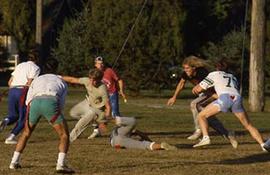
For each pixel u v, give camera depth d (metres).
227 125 44.81
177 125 43.31
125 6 81.25
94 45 83.00
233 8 111.75
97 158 27.06
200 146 31.00
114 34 81.12
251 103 61.34
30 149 29.66
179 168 24.67
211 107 30.11
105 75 38.19
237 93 29.39
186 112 56.56
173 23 81.50
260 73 61.12
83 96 78.62
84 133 36.81
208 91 33.28
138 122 45.47
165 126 42.59
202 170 24.31
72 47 85.00
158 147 29.44
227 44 93.00
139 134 30.41
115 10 81.50
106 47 81.69
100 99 31.48
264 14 60.91
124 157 27.44
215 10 103.69
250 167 25.25
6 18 102.38
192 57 33.38
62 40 86.06
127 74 81.44
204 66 33.41
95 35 82.62
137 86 81.50
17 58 94.31
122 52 81.19
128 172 23.69
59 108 23.22
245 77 90.12
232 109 29.39
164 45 81.38
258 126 45.31
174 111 57.78
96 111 31.59
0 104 62.47
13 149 29.62
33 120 23.53
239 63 90.56
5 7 102.00
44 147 30.45
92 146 31.06
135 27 81.00
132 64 81.25
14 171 23.59
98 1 82.75
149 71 81.69
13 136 31.62
